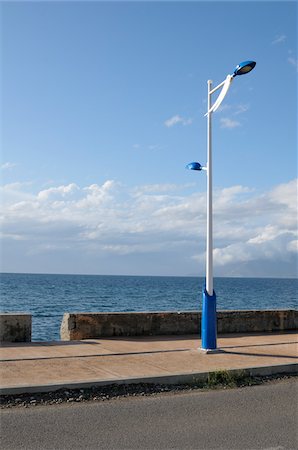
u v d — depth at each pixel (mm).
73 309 42875
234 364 9375
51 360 9219
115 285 119062
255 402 7273
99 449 5250
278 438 5680
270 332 14633
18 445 5316
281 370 9391
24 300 55188
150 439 5574
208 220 10859
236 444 5469
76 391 7418
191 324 13547
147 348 10867
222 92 10578
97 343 11328
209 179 10945
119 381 7785
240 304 55844
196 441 5539
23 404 6816
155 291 88062
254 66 10055
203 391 7930
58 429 5844
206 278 10859
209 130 11062
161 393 7711
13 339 11242
